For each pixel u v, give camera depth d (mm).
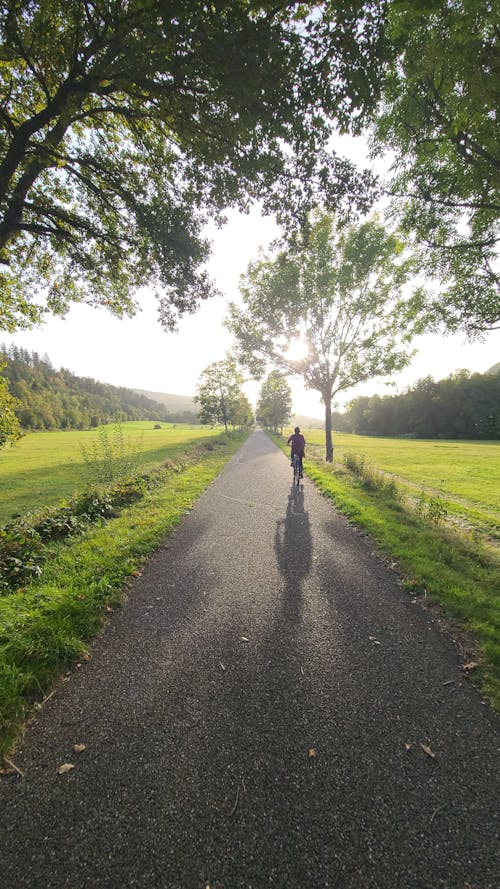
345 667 2896
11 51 4406
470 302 7980
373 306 14805
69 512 6754
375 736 2254
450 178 6113
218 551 5523
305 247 6180
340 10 3340
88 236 7938
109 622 3561
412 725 2342
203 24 3297
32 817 1797
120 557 4996
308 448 27328
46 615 3348
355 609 3816
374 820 1777
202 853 1634
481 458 23438
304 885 1514
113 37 3869
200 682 2723
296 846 1662
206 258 7523
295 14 3578
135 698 2568
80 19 3949
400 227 7727
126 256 8320
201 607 3850
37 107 6398
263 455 21359
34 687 2643
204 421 46719
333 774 2006
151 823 1761
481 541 6203
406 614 3725
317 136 4598
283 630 3418
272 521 7156
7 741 2189
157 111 4977
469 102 3484
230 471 14273
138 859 1611
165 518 6996
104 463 11164
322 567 4930
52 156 5980
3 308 9461
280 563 5066
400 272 13891
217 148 5086
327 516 7559
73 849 1656
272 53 3562
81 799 1880
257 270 15555
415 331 9195
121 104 6020
